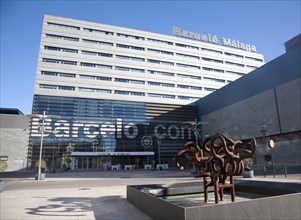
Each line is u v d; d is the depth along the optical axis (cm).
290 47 5309
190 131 6569
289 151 3809
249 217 604
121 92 6359
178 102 6738
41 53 5909
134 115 6228
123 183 2042
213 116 5950
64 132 5475
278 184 1052
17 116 5331
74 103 5791
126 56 6725
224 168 838
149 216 795
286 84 3906
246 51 8450
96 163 5684
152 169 5362
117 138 5884
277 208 645
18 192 1536
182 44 7544
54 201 1148
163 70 6950
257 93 4522
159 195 1136
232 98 5244
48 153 5253
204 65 7556
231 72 7912
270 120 4175
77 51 6281
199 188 1231
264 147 4275
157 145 6150
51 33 6169
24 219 796
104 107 6028
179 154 948
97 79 6228
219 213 576
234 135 5094
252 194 1165
